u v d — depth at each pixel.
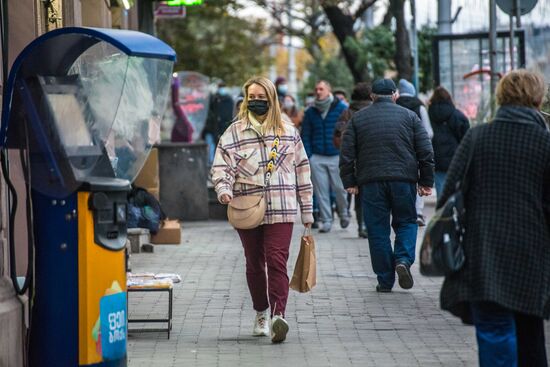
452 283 11.46
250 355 14.95
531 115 11.54
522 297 11.23
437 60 41.78
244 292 20.28
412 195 20.03
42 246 11.86
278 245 15.66
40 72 12.30
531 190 11.37
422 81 55.22
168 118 45.69
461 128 29.38
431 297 19.59
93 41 12.38
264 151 15.71
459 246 11.36
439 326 16.92
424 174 20.11
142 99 12.38
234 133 15.79
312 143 30.42
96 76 12.27
